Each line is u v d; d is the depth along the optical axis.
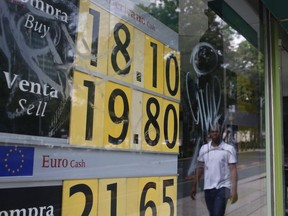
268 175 3.60
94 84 1.68
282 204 3.87
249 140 3.42
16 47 1.29
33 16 1.36
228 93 3.12
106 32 1.76
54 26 1.46
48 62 1.43
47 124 1.42
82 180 1.59
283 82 4.73
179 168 2.37
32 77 1.35
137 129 1.97
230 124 3.12
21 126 1.31
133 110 1.94
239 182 3.17
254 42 3.54
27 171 1.33
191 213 2.50
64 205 1.49
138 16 2.02
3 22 1.25
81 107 1.59
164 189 2.19
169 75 2.30
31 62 1.35
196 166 2.59
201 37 2.75
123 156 1.85
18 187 1.30
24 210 1.32
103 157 1.72
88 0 1.66
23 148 1.32
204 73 2.77
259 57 3.62
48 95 1.42
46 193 1.41
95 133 1.67
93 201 1.65
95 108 1.68
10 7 1.28
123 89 1.87
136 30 1.99
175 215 2.29
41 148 1.39
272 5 3.27
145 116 2.04
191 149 2.53
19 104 1.30
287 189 4.34
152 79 2.12
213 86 2.89
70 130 1.53
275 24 3.85
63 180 1.49
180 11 2.46
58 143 1.47
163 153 2.19
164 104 2.23
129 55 1.92
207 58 2.83
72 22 1.56
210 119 2.82
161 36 2.23
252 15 3.43
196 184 2.57
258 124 3.59
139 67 2.00
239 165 3.19
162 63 2.23
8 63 1.26
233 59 3.23
